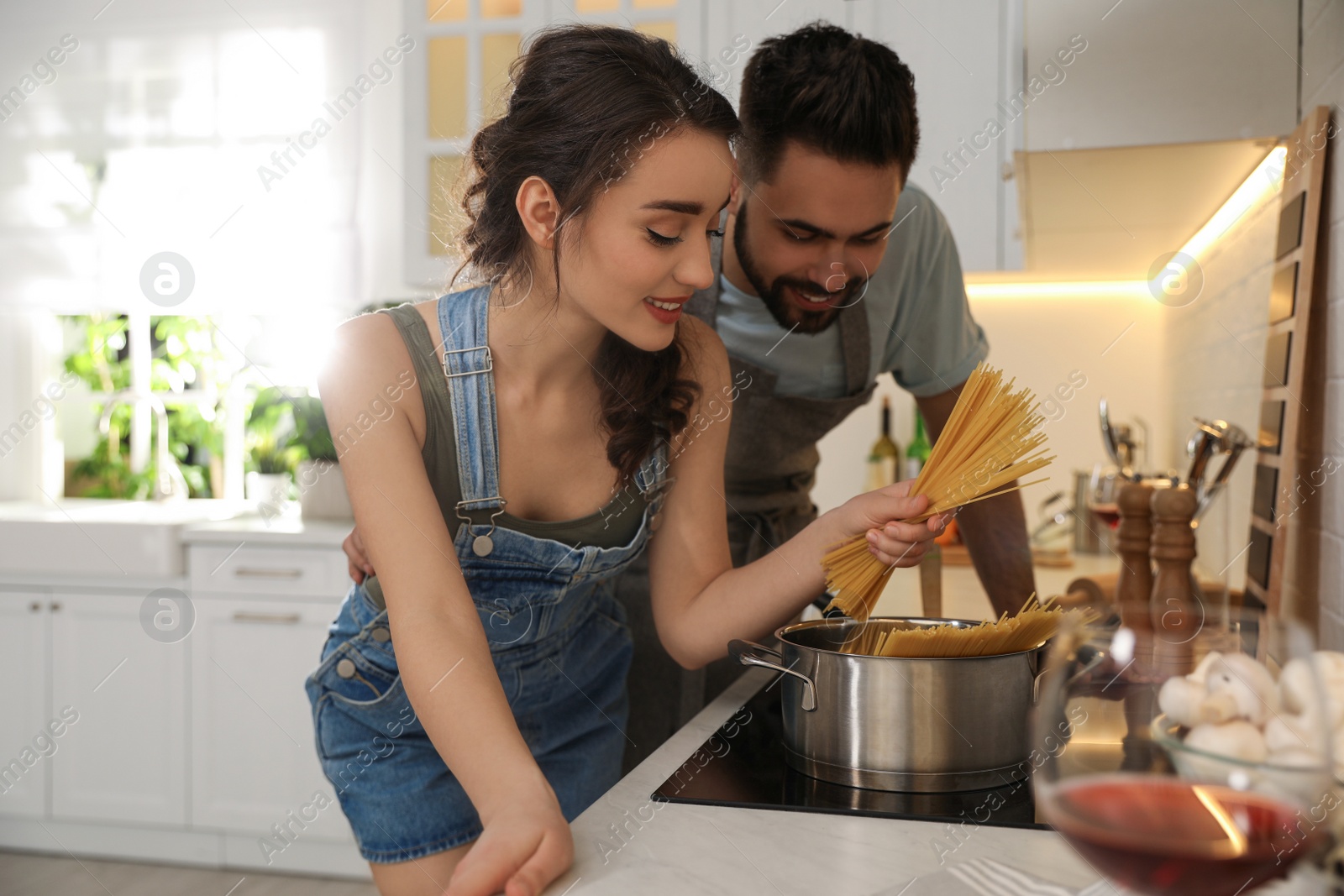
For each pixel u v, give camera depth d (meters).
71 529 2.53
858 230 1.04
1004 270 1.90
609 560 0.96
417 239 2.16
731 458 1.35
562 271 0.84
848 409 1.36
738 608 0.88
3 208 2.92
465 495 0.93
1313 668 0.34
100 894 2.33
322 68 2.85
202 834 2.50
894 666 0.63
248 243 2.88
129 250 2.90
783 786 0.65
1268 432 1.28
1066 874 0.50
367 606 1.02
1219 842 0.33
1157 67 1.15
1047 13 1.17
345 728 1.01
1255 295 1.40
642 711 1.34
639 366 0.93
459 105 2.14
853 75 0.97
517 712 1.03
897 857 0.53
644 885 0.50
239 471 3.08
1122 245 1.86
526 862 0.52
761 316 1.28
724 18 1.90
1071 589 1.39
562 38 0.85
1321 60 1.06
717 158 0.81
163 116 2.89
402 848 0.98
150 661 2.51
